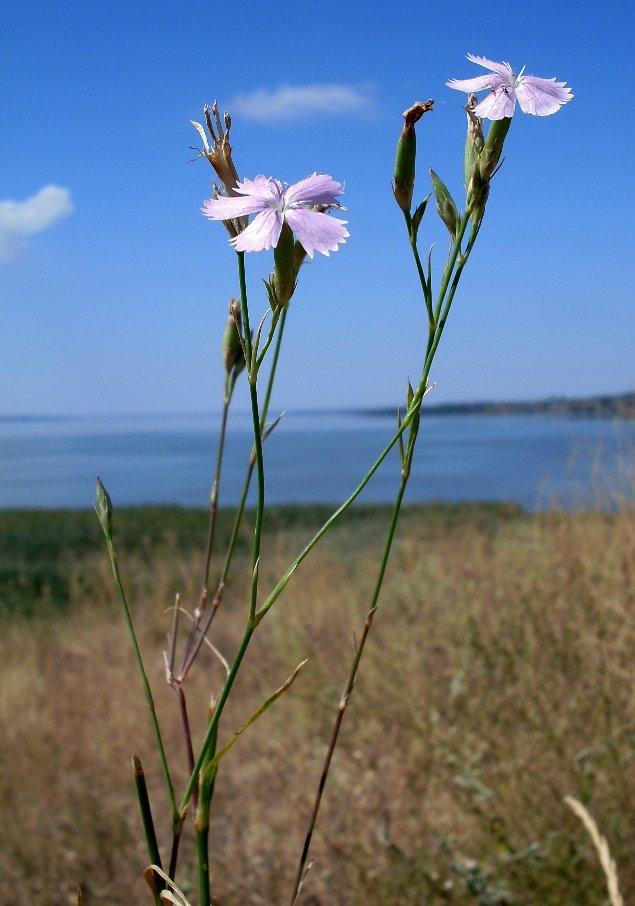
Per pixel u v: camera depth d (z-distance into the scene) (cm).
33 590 991
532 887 231
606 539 438
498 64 95
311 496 3164
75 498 3559
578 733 279
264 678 462
